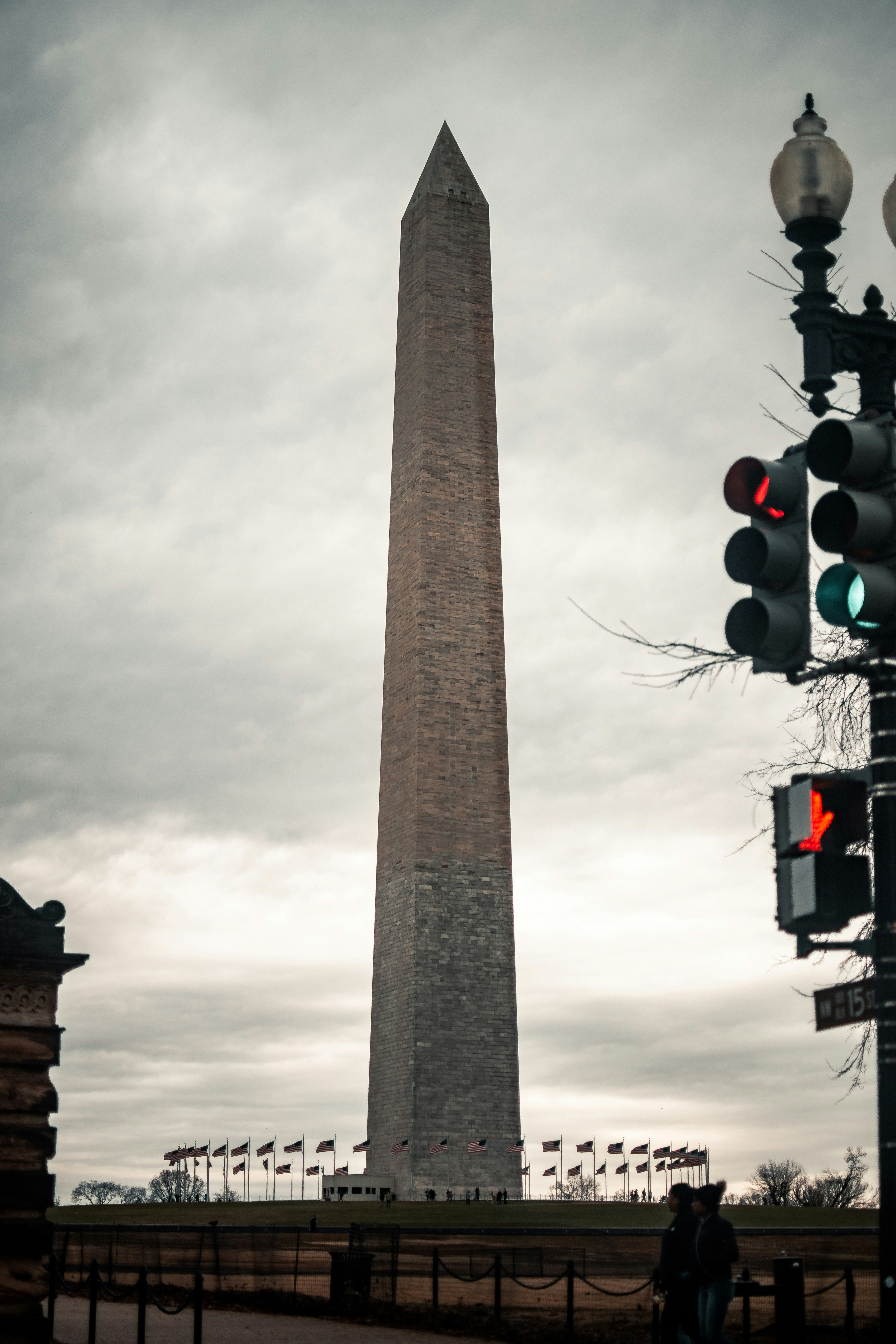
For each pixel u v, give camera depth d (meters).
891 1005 10.67
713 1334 15.48
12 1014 18.06
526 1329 24.34
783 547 10.80
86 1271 36.47
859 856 10.70
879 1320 22.19
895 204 11.90
